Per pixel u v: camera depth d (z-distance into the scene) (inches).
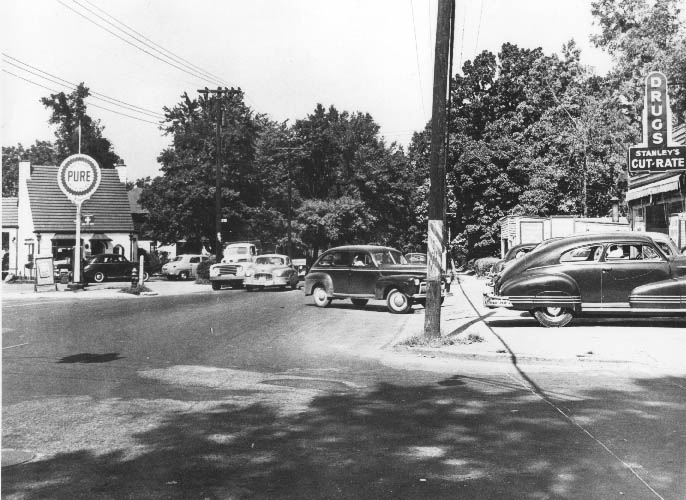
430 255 473.1
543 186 1780.3
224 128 1881.2
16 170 3075.8
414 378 352.5
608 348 422.9
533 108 2003.0
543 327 548.7
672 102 863.1
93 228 1828.2
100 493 179.2
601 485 182.9
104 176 1937.7
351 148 3198.8
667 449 216.8
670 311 518.9
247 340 507.8
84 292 1123.3
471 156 2180.1
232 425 251.0
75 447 222.7
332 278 789.2
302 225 2662.4
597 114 1370.6
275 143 2662.4
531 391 316.2
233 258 1409.9
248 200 1948.8
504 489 180.2
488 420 257.9
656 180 862.5
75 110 2746.1
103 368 378.9
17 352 440.8
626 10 1008.9
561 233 1325.0
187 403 289.3
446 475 192.2
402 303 722.2
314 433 239.3
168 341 499.5
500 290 550.9
